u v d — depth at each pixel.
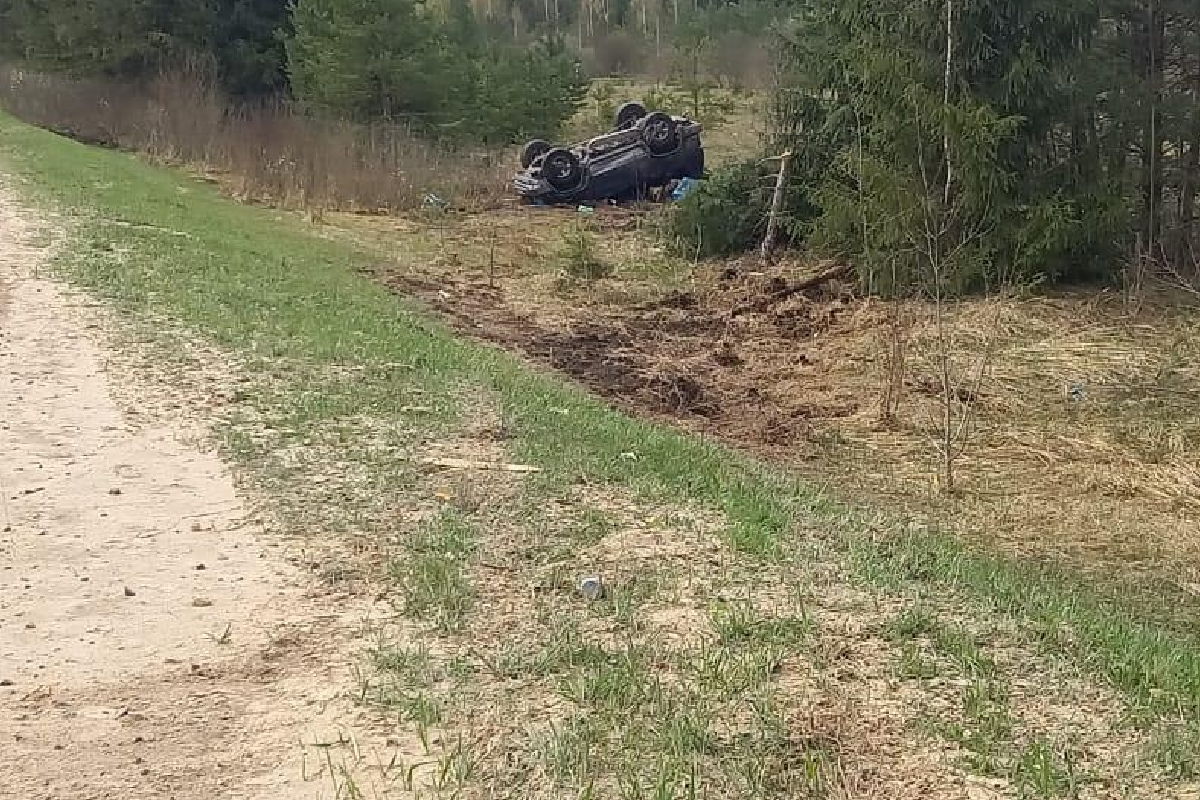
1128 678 4.76
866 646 4.96
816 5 18.75
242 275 13.23
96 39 33.81
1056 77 16.08
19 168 20.16
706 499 7.00
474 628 5.05
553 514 6.49
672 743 4.08
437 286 17.25
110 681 4.58
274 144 27.22
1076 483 9.97
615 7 60.59
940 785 3.89
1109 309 15.16
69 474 6.84
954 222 14.76
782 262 18.75
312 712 4.35
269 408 8.24
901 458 10.62
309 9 31.03
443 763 3.92
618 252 20.69
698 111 37.44
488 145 32.12
